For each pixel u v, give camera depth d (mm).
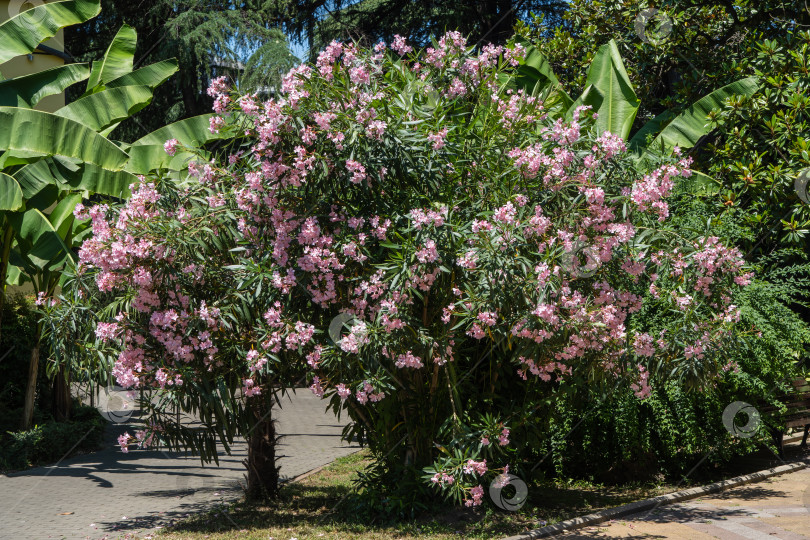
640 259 6586
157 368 6453
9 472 10023
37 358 11898
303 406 18500
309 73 6477
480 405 7496
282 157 6336
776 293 9070
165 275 6297
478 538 6398
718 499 7914
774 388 8906
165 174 6930
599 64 11523
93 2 11984
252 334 6422
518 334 6027
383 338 6082
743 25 13023
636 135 11875
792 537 6227
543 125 7125
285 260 6348
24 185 10398
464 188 6746
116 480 9531
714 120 10867
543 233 6137
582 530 6707
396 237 6461
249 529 6824
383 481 7578
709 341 6734
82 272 6742
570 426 8727
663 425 8297
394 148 6273
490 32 20016
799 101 10195
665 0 13312
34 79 11047
